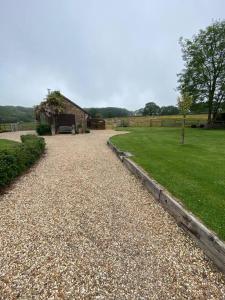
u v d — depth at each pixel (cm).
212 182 515
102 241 322
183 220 354
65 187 557
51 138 1764
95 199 479
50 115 2292
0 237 330
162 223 376
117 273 259
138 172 622
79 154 995
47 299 222
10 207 439
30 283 242
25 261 277
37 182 599
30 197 491
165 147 1050
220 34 2441
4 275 253
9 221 381
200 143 1201
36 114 2442
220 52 2509
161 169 631
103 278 251
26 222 377
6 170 550
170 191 455
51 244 313
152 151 934
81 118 2514
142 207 440
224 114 2881
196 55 2536
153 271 262
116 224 372
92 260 280
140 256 290
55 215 404
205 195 434
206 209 372
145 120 3775
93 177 639
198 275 256
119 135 1708
